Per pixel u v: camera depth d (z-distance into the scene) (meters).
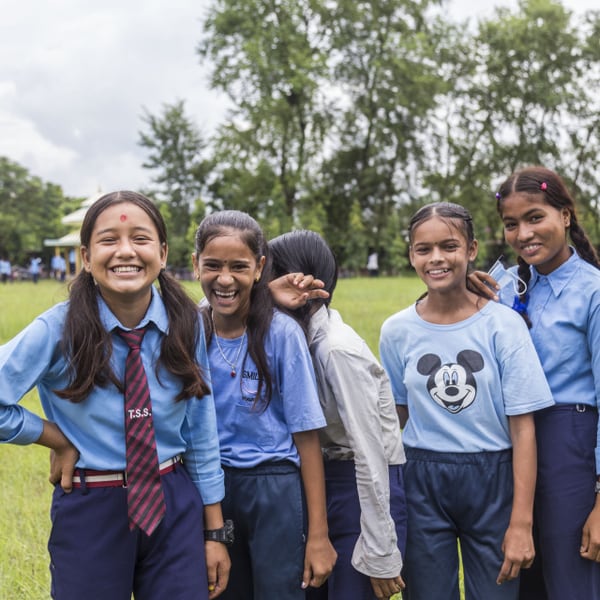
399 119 39.31
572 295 3.03
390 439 2.94
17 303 16.52
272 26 35.97
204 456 2.71
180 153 54.72
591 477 2.94
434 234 3.00
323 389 2.92
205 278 2.83
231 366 2.87
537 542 3.13
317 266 3.09
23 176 62.69
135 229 2.56
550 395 2.93
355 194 40.47
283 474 2.80
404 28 38.69
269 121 35.22
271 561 2.78
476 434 2.98
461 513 3.00
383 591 2.83
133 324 2.63
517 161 40.72
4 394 2.41
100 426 2.54
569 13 39.78
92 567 2.51
